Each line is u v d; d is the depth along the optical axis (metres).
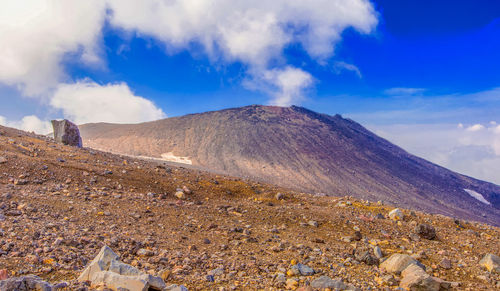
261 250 9.98
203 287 6.61
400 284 7.93
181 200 16.00
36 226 8.63
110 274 5.59
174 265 7.74
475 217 166.62
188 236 10.65
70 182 15.02
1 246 6.85
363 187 170.50
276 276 7.70
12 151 17.38
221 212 14.64
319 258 9.59
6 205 10.37
